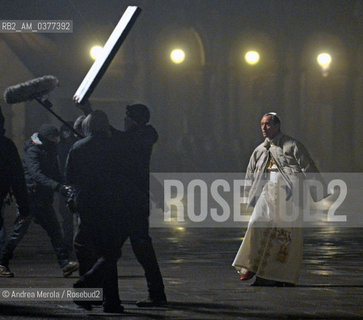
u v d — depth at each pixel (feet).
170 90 369.71
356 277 92.68
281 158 87.30
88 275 69.92
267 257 85.81
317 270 98.63
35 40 288.71
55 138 95.50
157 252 117.39
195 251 118.73
